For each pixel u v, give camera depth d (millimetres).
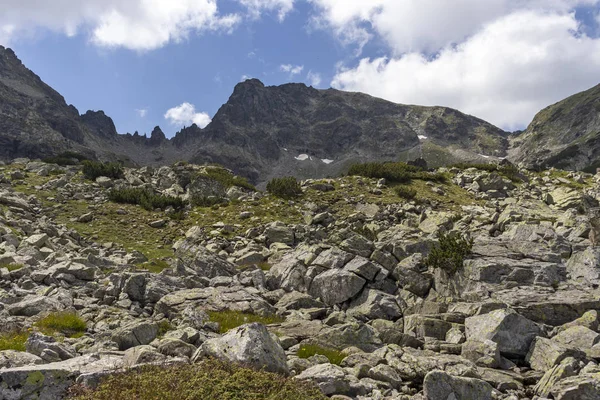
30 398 7984
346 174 63625
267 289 22938
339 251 22516
